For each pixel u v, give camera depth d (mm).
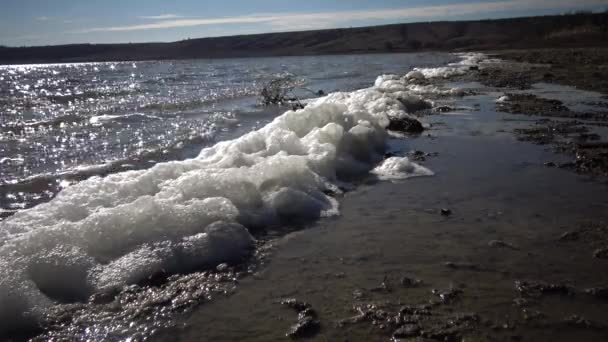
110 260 3443
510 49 54656
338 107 7859
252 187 4637
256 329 2689
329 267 3418
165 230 3785
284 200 4535
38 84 31531
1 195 5660
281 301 2977
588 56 29984
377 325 2691
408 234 3971
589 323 2672
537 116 9883
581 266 3340
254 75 32531
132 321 2803
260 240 3908
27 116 13102
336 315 2801
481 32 83875
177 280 3271
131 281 3246
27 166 7102
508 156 6551
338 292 3064
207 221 3984
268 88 15766
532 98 12492
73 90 24406
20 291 2967
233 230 3852
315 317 2781
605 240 3754
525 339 2531
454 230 4027
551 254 3535
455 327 2645
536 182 5320
